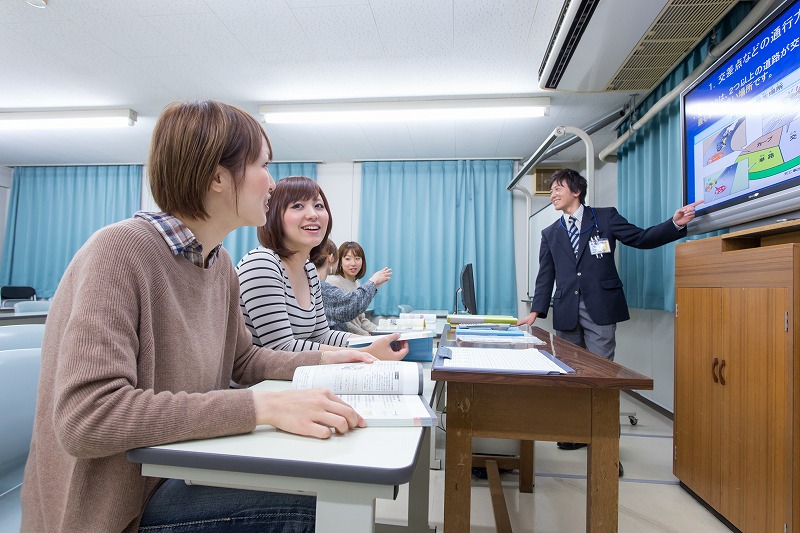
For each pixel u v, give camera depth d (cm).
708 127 177
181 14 231
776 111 137
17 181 523
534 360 88
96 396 48
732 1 188
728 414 146
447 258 466
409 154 460
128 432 47
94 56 275
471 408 90
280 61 278
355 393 67
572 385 76
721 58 167
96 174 516
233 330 86
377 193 481
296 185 120
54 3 224
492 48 259
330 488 45
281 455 45
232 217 71
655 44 221
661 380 299
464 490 90
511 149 438
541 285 250
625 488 180
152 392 51
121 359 51
